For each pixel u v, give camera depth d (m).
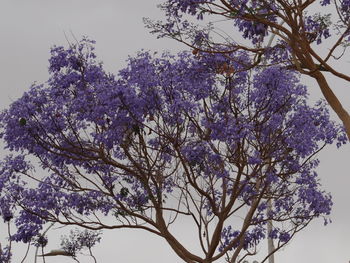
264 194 20.12
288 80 17.84
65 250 22.28
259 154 18.14
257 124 17.83
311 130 18.70
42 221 19.41
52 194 19.23
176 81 17.44
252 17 15.84
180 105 16.66
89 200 19.44
